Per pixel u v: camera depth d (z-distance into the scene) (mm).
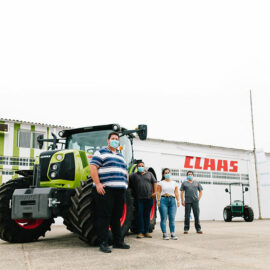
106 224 4422
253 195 20297
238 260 3832
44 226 6176
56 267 3404
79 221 4781
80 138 6531
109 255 4113
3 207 5617
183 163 18078
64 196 5219
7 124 13820
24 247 5078
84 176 5461
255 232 8000
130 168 6922
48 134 14742
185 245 5199
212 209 18594
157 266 3432
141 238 6324
